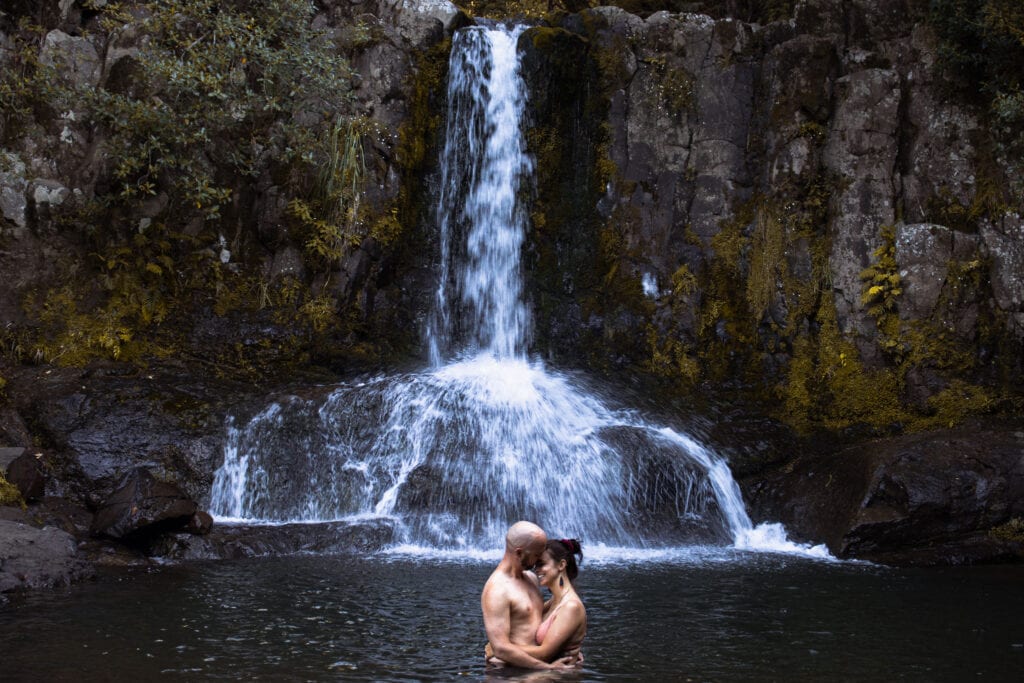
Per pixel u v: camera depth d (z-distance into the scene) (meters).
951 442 12.23
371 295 14.94
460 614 7.53
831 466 12.52
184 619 7.29
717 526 11.96
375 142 15.06
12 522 9.16
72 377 12.67
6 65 14.30
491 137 16.03
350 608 7.71
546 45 15.70
